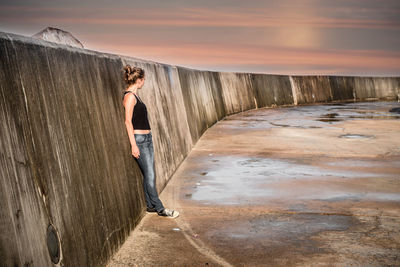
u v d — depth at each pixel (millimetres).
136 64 6156
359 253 4184
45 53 3336
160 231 4812
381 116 17281
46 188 2988
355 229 4809
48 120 3195
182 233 4750
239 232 4758
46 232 2867
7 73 2752
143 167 5145
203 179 7148
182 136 8953
